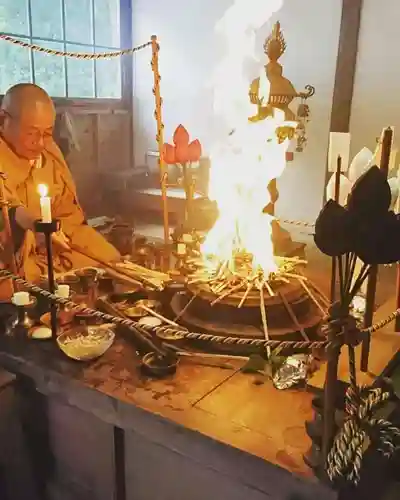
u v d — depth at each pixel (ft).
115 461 4.74
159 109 7.00
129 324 4.61
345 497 3.52
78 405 4.66
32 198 7.00
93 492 5.08
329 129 11.16
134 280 6.35
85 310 4.79
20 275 6.13
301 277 5.77
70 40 11.90
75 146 12.14
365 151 5.20
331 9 10.65
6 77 10.75
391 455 3.76
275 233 7.32
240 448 3.80
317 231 3.10
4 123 6.77
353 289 3.27
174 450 4.17
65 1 11.60
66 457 5.19
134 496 4.78
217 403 4.34
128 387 4.54
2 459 5.32
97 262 7.13
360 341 3.34
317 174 11.47
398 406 4.08
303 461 3.67
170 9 12.53
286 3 11.07
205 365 4.89
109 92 13.10
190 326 5.29
